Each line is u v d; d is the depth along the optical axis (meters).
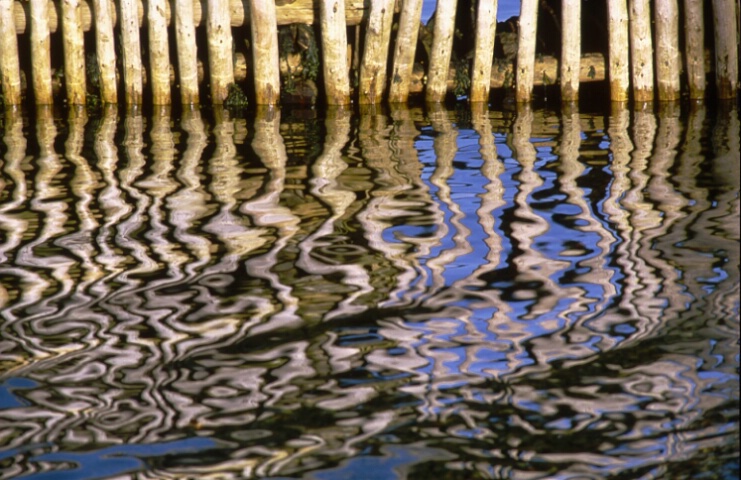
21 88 10.76
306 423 4.13
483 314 5.12
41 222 6.72
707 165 7.85
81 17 10.38
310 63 10.80
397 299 5.34
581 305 5.21
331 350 4.77
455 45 11.57
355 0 10.60
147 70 10.83
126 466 3.87
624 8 10.48
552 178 7.63
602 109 10.43
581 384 4.39
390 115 10.33
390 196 7.22
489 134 9.31
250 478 3.78
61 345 4.90
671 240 6.12
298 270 5.77
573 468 3.78
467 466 3.82
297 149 8.80
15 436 4.10
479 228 6.45
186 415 4.23
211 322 5.11
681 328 4.89
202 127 9.78
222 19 10.37
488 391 4.35
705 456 3.81
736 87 10.58
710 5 10.73
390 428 4.09
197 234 6.43
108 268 5.86
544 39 11.27
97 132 9.54
